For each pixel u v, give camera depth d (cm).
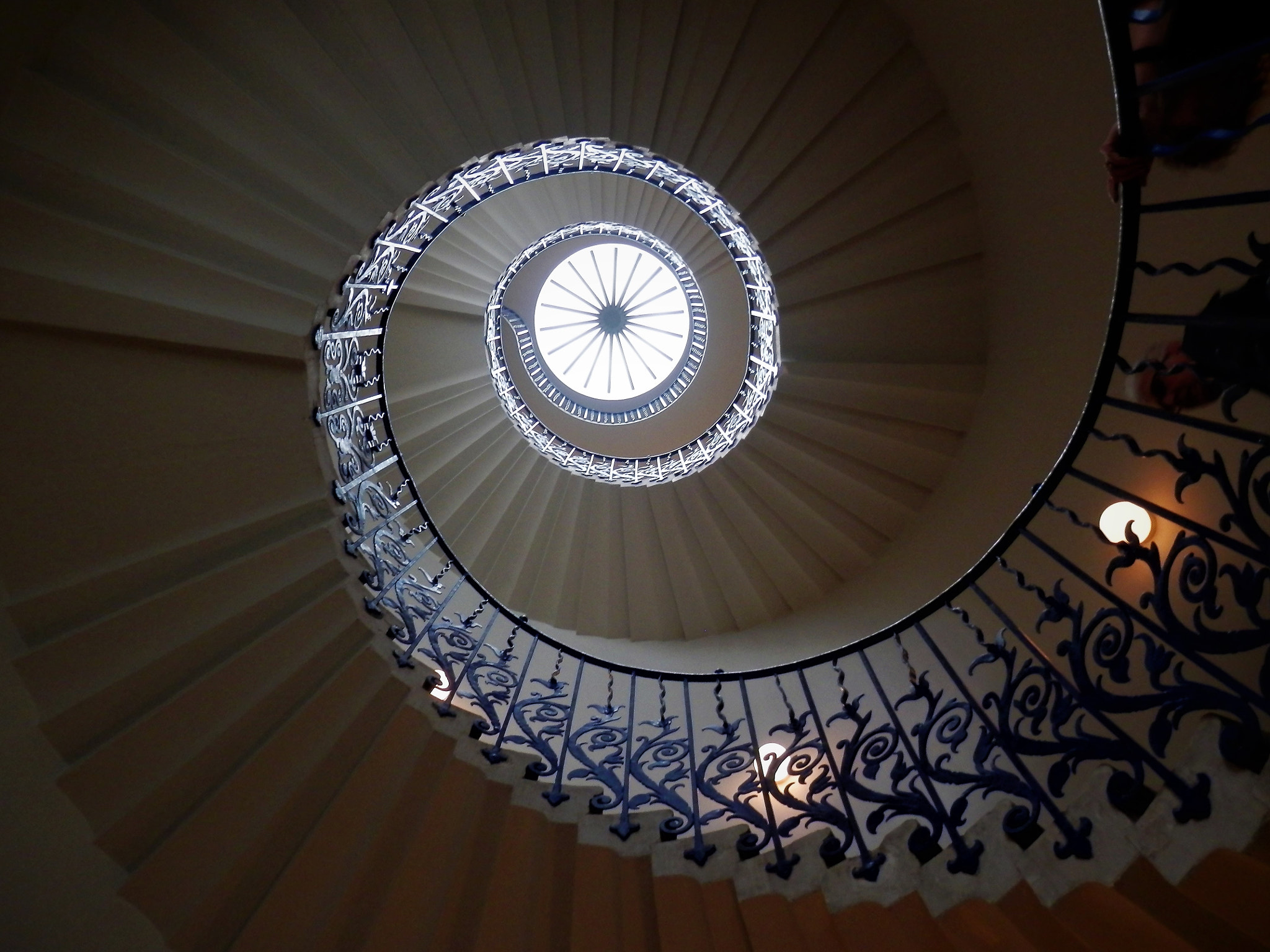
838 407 498
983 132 373
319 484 292
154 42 246
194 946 250
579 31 346
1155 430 309
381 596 310
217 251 266
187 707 260
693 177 443
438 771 278
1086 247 330
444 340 587
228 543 276
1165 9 149
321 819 271
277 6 271
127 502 257
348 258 311
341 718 279
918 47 373
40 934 218
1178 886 163
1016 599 381
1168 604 192
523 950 260
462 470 569
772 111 395
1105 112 291
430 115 326
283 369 281
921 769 234
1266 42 139
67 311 235
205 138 266
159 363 257
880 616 467
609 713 319
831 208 433
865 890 222
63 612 248
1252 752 162
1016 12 315
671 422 680
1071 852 187
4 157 223
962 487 462
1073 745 202
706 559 574
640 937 254
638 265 777
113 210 244
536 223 624
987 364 445
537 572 577
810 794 254
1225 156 249
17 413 238
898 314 457
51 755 238
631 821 268
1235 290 252
